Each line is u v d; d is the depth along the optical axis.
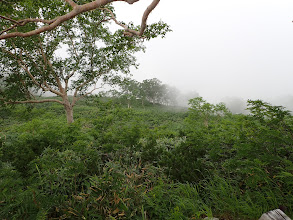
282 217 1.89
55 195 2.66
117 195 2.52
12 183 2.63
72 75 14.86
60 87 14.54
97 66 14.66
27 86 12.55
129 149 4.39
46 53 12.66
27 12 8.98
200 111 13.41
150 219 2.59
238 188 2.86
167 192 2.94
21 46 11.10
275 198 2.39
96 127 5.62
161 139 6.34
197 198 2.84
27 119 14.10
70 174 2.78
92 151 3.60
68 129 5.05
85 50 14.17
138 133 4.67
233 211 2.42
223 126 4.76
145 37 5.97
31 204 2.47
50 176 2.77
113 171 3.20
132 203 2.64
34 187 2.68
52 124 7.03
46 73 12.54
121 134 4.84
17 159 3.64
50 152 3.81
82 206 2.45
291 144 2.64
